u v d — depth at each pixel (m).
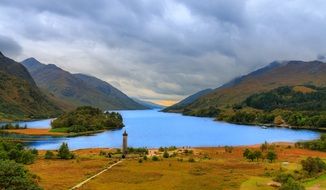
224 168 122.38
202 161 139.75
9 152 132.12
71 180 99.81
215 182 97.69
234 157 157.25
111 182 98.38
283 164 129.50
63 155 149.25
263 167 123.62
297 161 141.12
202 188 90.50
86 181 99.19
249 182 96.38
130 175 109.00
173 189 89.69
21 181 63.53
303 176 102.38
